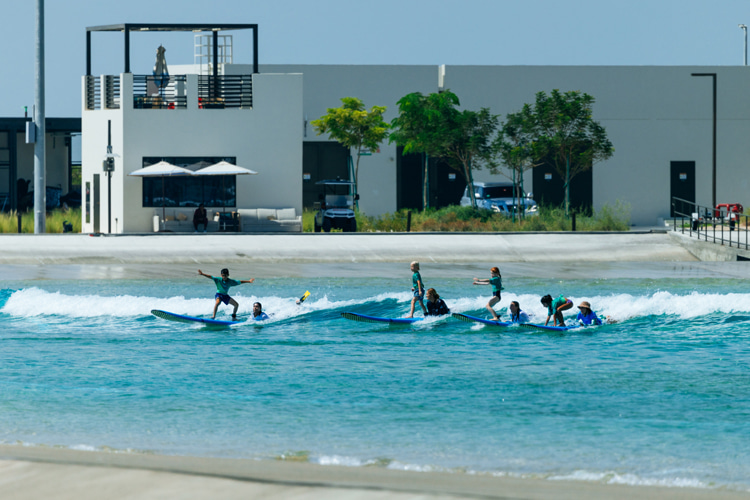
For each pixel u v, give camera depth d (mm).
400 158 111688
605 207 91188
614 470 21078
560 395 30484
